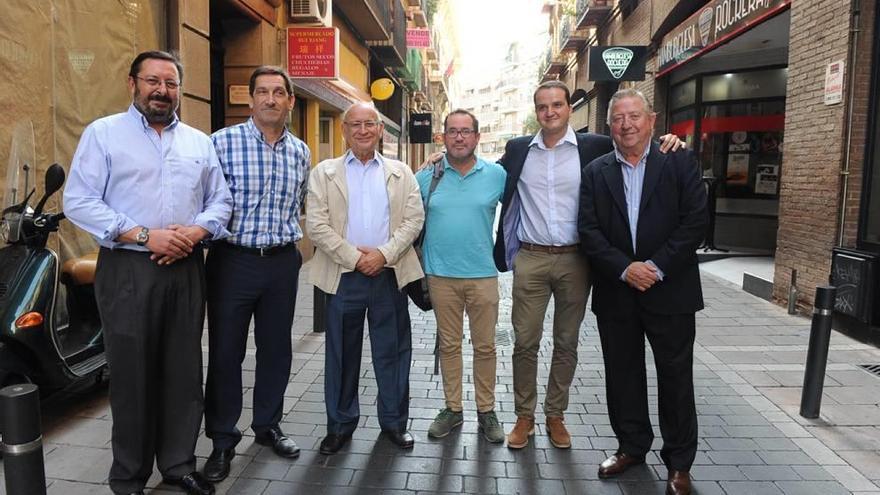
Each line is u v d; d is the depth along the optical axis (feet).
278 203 11.07
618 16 56.29
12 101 15.08
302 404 14.33
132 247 9.35
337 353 11.77
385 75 71.15
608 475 10.95
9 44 14.97
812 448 12.15
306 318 22.61
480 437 12.61
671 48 40.86
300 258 11.93
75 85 17.39
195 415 10.24
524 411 12.19
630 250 10.43
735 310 23.98
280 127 11.12
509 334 20.98
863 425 13.21
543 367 17.26
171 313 9.82
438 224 12.14
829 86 21.35
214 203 10.17
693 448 10.41
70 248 17.28
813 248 22.34
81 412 13.48
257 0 28.27
